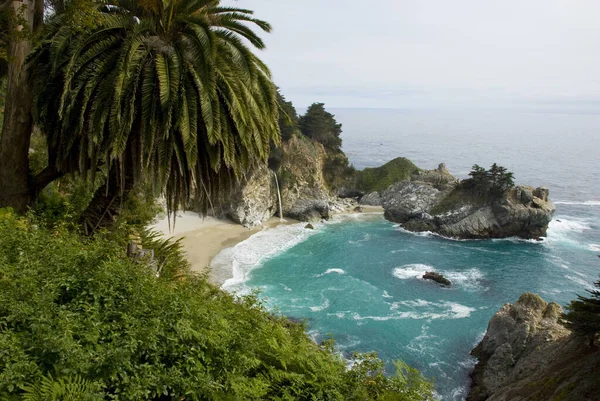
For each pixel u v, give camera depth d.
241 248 58.16
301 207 79.75
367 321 41.03
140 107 12.70
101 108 12.20
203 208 16.36
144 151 12.34
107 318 7.28
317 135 98.31
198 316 8.21
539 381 27.25
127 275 8.70
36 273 7.76
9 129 15.04
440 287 50.31
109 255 9.46
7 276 7.59
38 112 13.34
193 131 12.43
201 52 12.44
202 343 7.19
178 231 59.69
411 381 9.89
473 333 39.34
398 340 37.84
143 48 12.69
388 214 82.00
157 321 7.12
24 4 13.91
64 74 12.62
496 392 28.92
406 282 51.50
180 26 13.37
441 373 33.53
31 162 20.14
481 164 197.62
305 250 61.34
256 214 70.62
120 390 5.94
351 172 101.31
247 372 7.93
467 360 35.16
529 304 35.19
